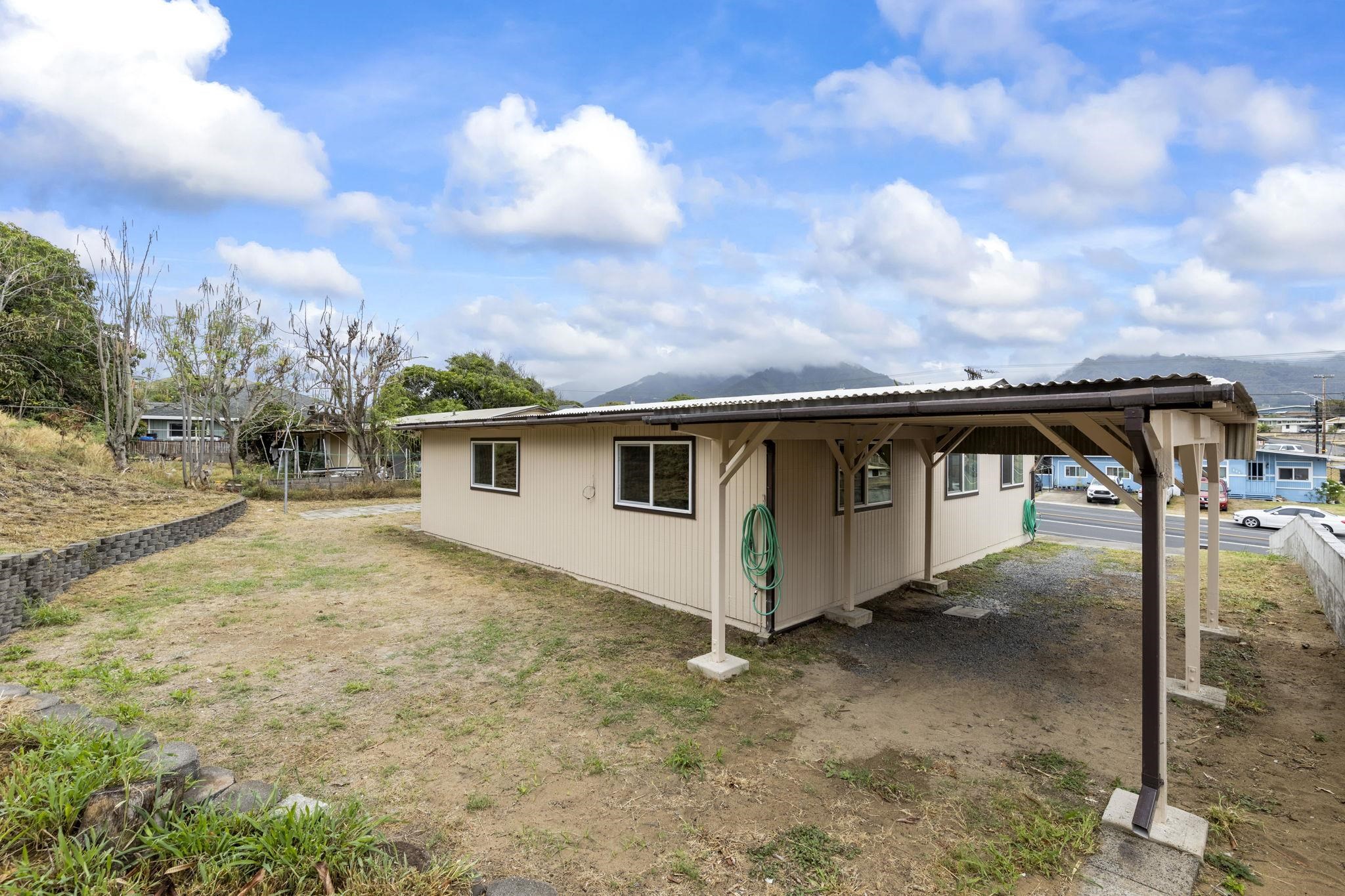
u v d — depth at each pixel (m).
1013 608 7.29
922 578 8.59
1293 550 11.01
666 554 7.05
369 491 18.64
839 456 6.46
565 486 8.62
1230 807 3.31
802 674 5.14
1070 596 7.86
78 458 13.73
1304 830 3.12
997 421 4.48
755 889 2.60
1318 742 4.06
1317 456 29.38
